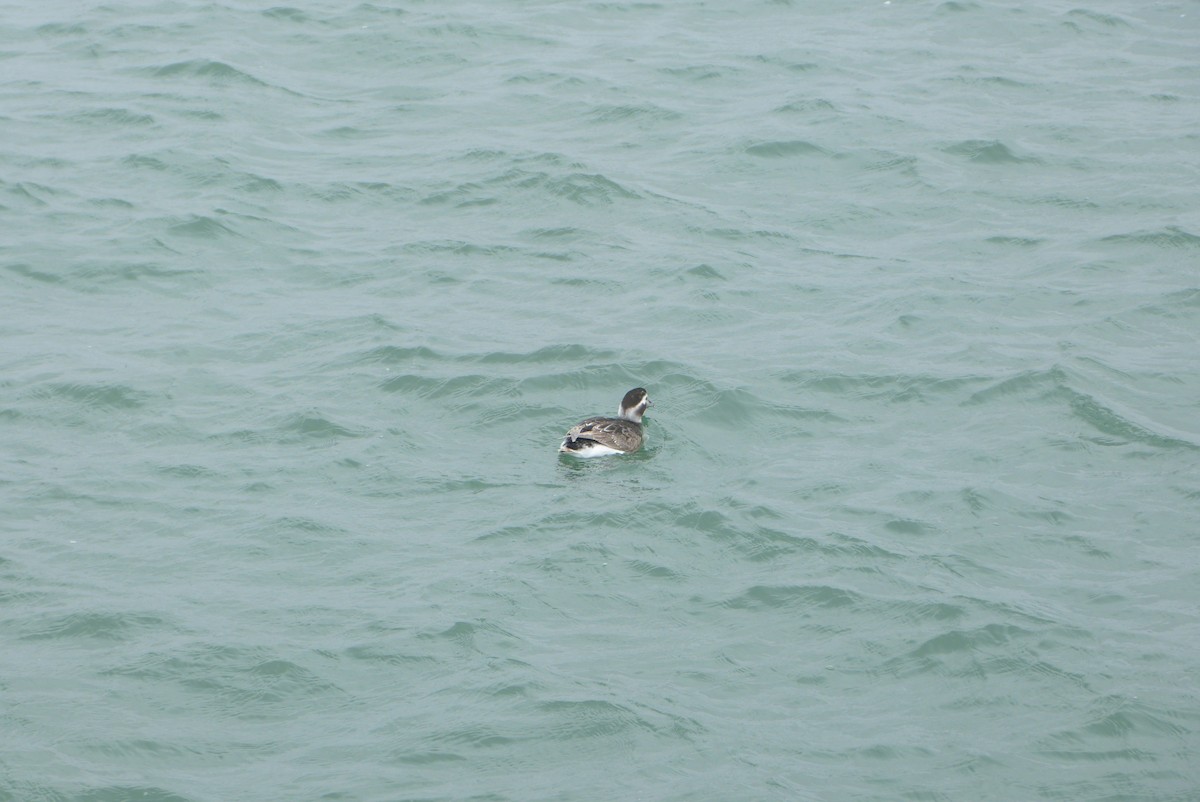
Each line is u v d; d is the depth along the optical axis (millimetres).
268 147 31734
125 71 35562
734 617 17656
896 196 30016
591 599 17953
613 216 29062
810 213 29359
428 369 23359
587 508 19719
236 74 35188
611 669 16656
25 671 16484
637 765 15156
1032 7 40438
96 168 30547
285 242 27922
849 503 19953
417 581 18172
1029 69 36406
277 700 16141
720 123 33219
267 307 25594
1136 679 16438
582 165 30609
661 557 18766
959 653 16922
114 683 16328
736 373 23359
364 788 14773
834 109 33688
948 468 20859
